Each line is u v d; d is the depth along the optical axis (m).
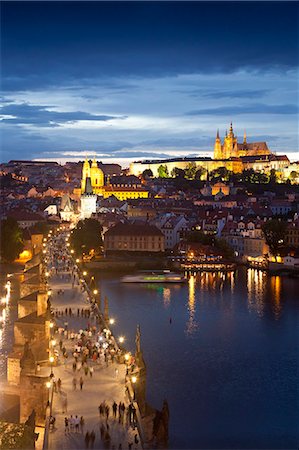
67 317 145.00
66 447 75.62
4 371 134.38
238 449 104.62
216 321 194.88
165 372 142.12
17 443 75.44
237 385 134.25
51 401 88.56
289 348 163.75
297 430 112.06
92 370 103.44
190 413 118.81
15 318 183.50
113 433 79.62
